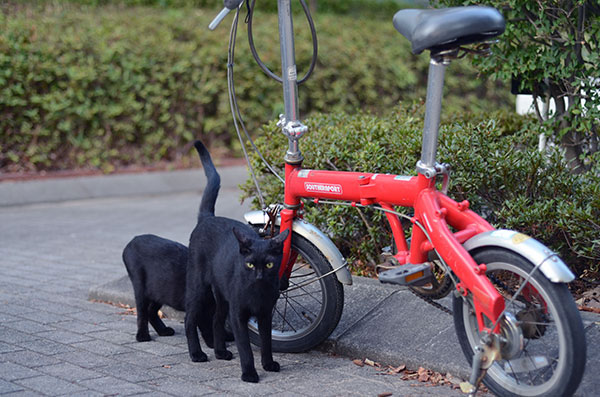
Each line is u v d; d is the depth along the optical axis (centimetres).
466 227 352
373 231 509
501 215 450
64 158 1297
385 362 400
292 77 412
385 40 1630
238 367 402
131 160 1362
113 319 504
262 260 366
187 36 1436
